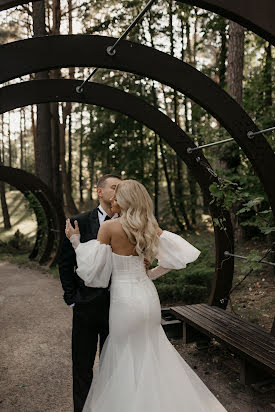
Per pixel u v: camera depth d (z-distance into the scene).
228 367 3.48
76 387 2.51
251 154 3.12
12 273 9.32
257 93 8.37
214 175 3.92
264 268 6.71
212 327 3.41
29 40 2.73
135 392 2.15
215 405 2.32
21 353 4.05
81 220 2.57
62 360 3.83
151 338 2.33
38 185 8.95
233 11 2.01
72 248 2.47
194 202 13.91
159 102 14.71
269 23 2.04
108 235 2.35
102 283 2.33
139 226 2.29
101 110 14.00
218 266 4.21
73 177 27.80
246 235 8.86
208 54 15.98
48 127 11.67
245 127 3.10
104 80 14.02
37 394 3.12
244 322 3.56
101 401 2.23
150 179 14.48
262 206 7.47
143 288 2.36
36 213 11.34
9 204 25.31
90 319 2.47
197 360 3.67
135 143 14.29
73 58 2.85
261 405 2.83
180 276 5.73
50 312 5.68
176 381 2.26
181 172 16.27
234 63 8.77
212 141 8.11
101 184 2.63
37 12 10.95
